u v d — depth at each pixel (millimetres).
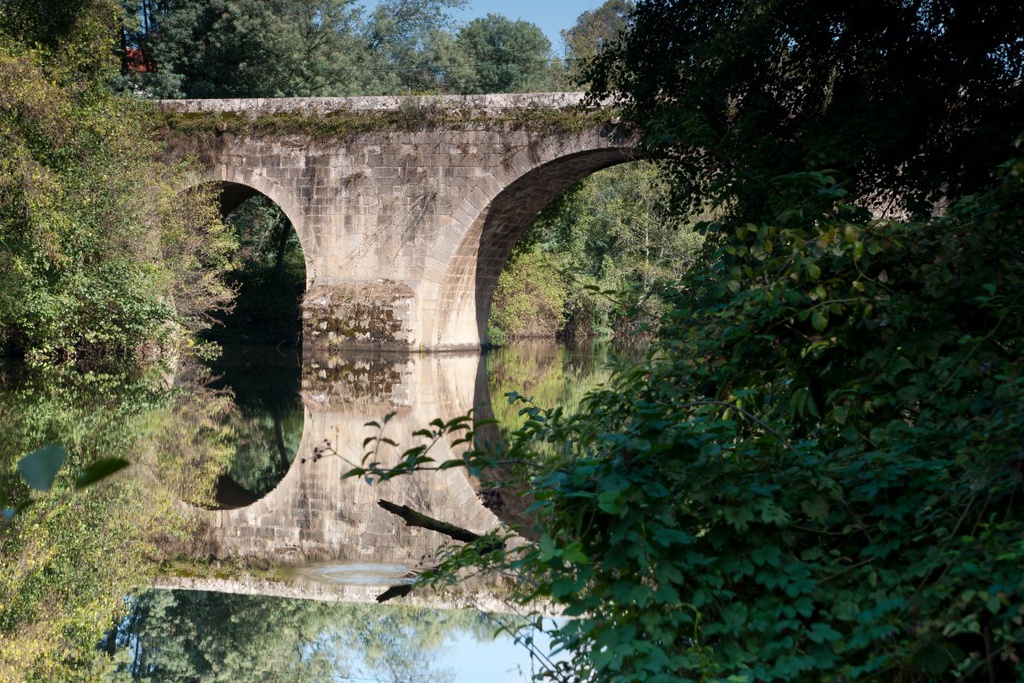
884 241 4922
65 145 19266
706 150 13555
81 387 18516
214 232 26641
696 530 3771
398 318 27609
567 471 3828
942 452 4227
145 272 21953
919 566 3432
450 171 27453
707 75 14164
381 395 19484
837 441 4742
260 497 11125
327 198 28141
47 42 20109
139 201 21578
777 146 12836
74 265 20234
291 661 6297
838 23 13031
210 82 38000
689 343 5098
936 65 12156
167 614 7160
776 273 5141
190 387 19938
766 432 4543
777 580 3529
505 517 9969
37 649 6117
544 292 39438
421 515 6738
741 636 3457
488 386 21516
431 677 5898
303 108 28219
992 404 4289
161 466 12281
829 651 3355
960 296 4711
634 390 5047
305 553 9016
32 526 8883
